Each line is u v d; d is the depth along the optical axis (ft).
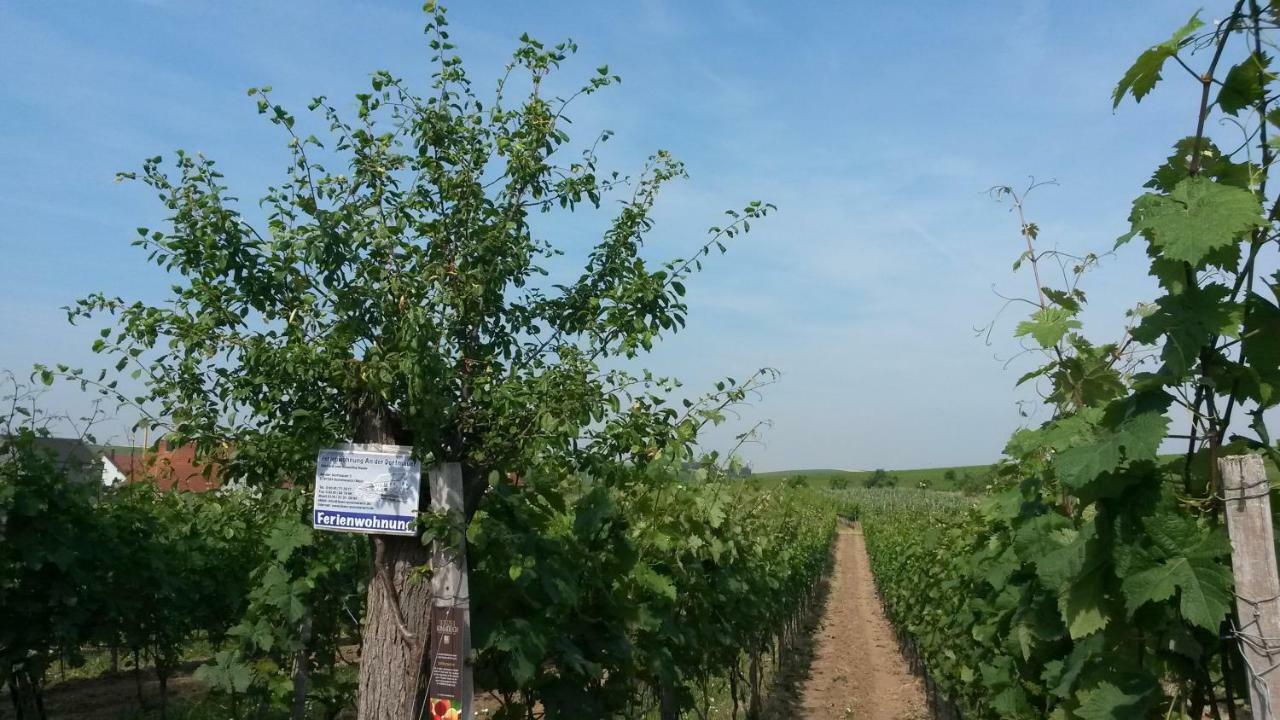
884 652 57.52
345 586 22.95
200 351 12.62
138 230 12.53
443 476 12.76
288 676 22.36
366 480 12.84
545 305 14.48
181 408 12.99
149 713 35.01
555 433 12.23
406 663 12.85
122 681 43.04
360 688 13.08
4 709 33.96
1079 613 10.12
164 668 32.50
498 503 14.90
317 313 12.67
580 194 14.58
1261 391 8.61
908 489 208.03
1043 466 15.21
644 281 13.52
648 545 20.67
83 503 25.75
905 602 49.55
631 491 20.98
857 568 123.24
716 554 24.11
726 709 35.91
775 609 38.09
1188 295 8.55
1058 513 15.24
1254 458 8.15
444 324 12.82
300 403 13.20
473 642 13.53
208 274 12.84
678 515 22.35
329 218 12.31
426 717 12.87
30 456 24.18
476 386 12.84
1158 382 8.79
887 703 42.34
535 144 14.07
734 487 29.89
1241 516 8.18
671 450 13.47
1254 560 8.08
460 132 14.05
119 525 28.63
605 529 18.11
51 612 25.14
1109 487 9.24
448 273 12.90
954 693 33.14
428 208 13.60
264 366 12.45
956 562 28.60
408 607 12.94
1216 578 8.30
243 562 34.45
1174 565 8.63
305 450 13.23
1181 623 9.48
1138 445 8.38
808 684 45.91
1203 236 7.82
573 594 14.67
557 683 15.75
